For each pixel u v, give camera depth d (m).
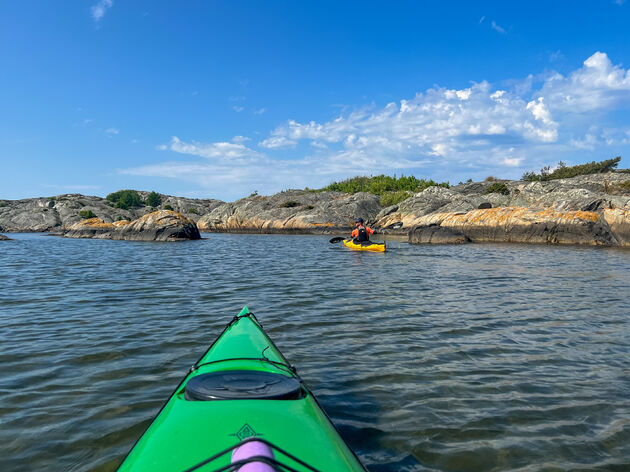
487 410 3.80
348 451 2.33
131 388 4.23
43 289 9.84
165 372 4.65
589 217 25.97
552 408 3.84
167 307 7.84
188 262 16.25
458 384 4.37
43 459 3.03
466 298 8.64
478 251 20.55
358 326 6.52
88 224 45.56
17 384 4.32
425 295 8.98
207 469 1.94
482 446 3.22
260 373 3.02
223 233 52.56
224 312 7.43
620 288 9.79
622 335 6.06
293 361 5.02
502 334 6.10
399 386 4.31
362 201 48.75
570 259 16.48
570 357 5.17
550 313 7.34
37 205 83.38
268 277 11.78
